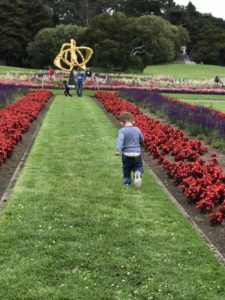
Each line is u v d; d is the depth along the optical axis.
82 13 131.00
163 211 8.36
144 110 26.41
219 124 16.78
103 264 6.13
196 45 122.38
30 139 15.70
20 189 9.51
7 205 8.41
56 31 93.06
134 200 8.98
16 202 8.59
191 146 13.60
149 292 5.49
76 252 6.46
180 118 19.98
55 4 132.25
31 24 103.06
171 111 21.66
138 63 82.69
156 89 43.94
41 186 9.77
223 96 42.75
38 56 94.31
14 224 7.43
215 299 5.40
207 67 105.81
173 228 7.52
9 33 98.38
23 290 5.45
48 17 106.62
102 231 7.27
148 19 99.75
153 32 97.81
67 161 12.31
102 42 80.81
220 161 12.79
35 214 7.93
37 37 94.12
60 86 43.50
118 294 5.44
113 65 81.56
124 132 9.77
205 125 17.28
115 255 6.41
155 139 14.04
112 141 15.66
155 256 6.42
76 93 39.56
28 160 12.34
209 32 121.00
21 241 6.78
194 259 6.38
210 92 44.47
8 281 5.65
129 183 10.00
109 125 19.67
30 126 18.59
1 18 98.75
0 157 11.05
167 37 102.88
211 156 12.79
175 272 5.97
